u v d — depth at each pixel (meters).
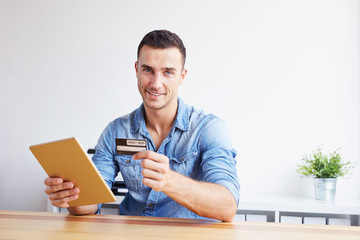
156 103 1.44
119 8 3.07
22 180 3.09
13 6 3.16
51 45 3.11
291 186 2.85
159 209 1.49
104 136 1.62
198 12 2.99
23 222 1.06
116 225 1.04
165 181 1.06
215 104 2.95
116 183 2.51
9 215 1.18
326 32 2.89
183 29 3.00
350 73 2.86
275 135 2.89
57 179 1.10
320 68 2.88
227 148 1.42
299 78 2.90
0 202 3.09
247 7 2.96
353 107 2.84
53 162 1.06
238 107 2.93
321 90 2.88
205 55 2.97
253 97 2.92
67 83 3.09
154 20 3.04
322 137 2.86
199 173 1.52
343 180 2.80
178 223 1.08
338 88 2.86
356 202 2.52
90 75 3.07
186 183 1.11
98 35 3.08
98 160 1.60
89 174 1.05
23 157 3.10
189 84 2.97
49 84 3.10
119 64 3.05
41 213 1.24
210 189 1.15
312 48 2.90
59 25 3.11
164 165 1.04
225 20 2.97
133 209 1.57
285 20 2.93
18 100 3.12
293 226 1.07
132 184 1.56
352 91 2.85
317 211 2.39
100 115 3.05
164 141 1.53
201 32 2.98
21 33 3.15
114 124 1.63
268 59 2.93
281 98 2.90
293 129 2.88
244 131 2.91
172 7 3.02
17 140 3.11
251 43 2.94
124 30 3.06
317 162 2.59
